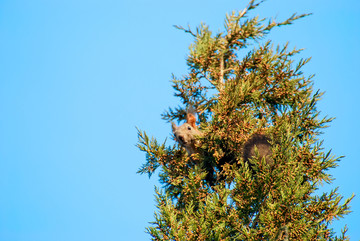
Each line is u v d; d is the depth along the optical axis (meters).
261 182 20.61
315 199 21.38
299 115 24.02
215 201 20.62
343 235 20.50
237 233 20.45
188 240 19.81
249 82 24.73
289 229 19.27
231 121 24.16
